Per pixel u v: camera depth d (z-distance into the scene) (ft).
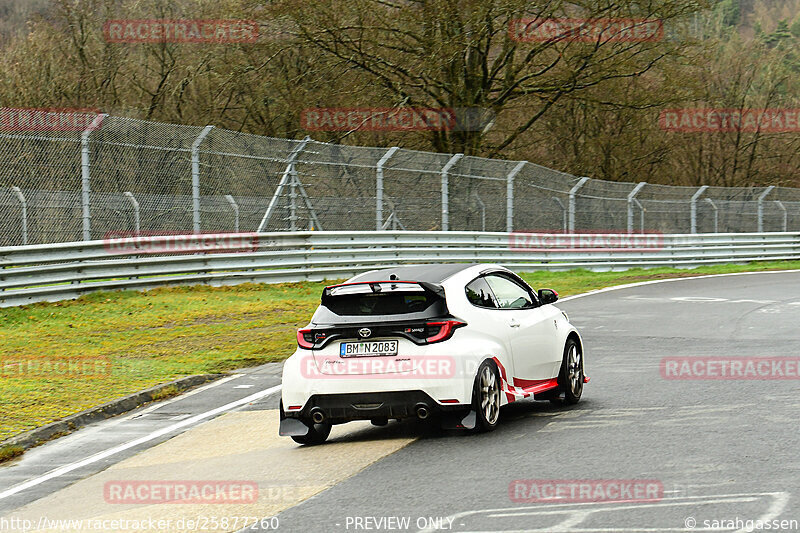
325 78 186.39
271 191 122.01
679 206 180.14
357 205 131.85
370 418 44.73
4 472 45.65
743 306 102.42
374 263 132.98
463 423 43.83
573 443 41.75
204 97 213.46
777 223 202.08
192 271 115.44
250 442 48.11
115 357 74.33
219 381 66.39
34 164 98.84
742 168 283.59
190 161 113.19
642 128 241.14
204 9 203.41
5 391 62.08
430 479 36.94
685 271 164.25
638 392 54.34
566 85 191.52
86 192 102.89
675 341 76.07
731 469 35.65
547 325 51.19
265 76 193.57
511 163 151.12
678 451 39.09
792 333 78.43
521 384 48.29
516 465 38.27
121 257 108.47
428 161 140.15
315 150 127.24
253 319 94.32
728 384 55.16
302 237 124.26
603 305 106.93
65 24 196.85
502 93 193.88
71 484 42.39
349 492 35.96
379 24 177.68
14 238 97.04
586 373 62.44
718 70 275.18
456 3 172.55
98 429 53.72
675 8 182.60
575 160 241.76
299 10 172.55
